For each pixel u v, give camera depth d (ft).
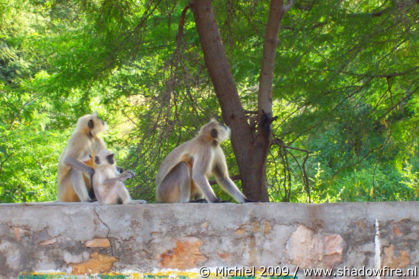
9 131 48.52
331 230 16.39
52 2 39.78
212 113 31.83
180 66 33.37
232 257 16.29
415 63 31.65
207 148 24.07
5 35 55.31
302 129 31.17
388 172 58.23
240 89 39.91
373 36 29.40
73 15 42.22
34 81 53.01
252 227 16.39
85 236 16.55
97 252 16.48
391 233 16.38
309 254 16.30
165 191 24.93
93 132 25.93
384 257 16.29
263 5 35.06
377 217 16.43
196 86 32.30
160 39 37.22
